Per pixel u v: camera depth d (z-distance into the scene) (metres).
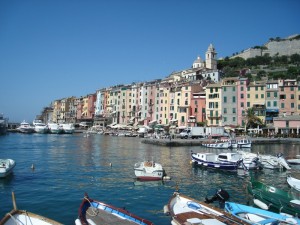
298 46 190.12
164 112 128.50
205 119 113.62
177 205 20.73
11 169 35.69
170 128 118.31
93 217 18.16
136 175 34.47
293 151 69.25
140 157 55.75
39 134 136.38
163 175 35.47
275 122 99.12
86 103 190.38
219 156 44.59
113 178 35.25
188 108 117.19
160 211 23.41
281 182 35.97
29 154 58.03
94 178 35.06
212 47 180.12
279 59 184.00
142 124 139.50
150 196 27.69
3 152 61.34
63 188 29.72
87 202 19.42
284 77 144.12
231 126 104.94
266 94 104.62
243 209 20.36
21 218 16.33
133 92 149.75
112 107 160.75
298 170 44.69
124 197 27.20
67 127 144.88
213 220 17.31
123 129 143.88
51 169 40.56
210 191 30.48
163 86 131.25
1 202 24.52
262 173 41.81
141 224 17.39
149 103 137.38
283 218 18.94
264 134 97.31
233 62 190.25
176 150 69.50
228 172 41.41
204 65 178.88
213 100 111.06
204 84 125.31
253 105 105.50
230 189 31.55
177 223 17.78
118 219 18.02
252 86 106.19
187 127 108.62
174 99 123.62
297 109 101.06
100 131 144.00
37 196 26.48
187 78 148.75
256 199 25.66
